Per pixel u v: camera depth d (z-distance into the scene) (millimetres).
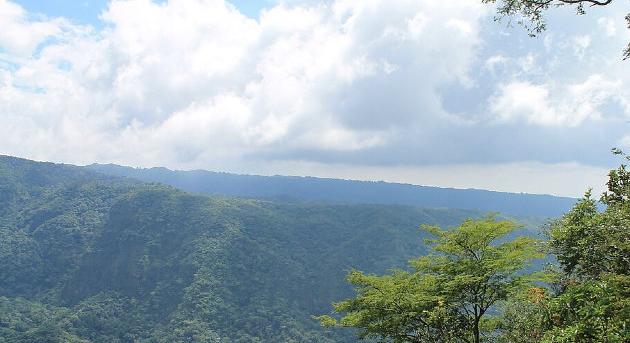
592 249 9867
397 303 13781
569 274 10766
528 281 13062
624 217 9578
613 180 11188
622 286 7754
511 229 13867
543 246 12070
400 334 14117
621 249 8953
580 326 7281
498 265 12812
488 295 13367
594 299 7859
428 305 13680
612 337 6828
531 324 13008
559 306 8492
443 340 13516
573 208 11055
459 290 13344
